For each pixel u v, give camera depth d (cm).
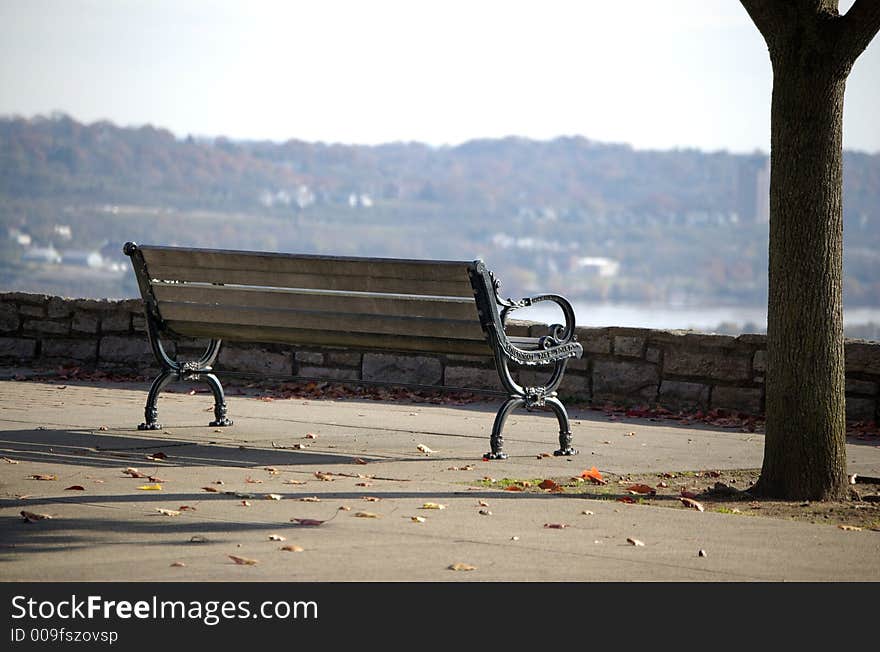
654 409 1562
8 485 943
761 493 969
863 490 1017
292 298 1194
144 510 857
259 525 816
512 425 1392
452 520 842
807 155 942
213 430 1287
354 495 930
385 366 1714
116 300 1861
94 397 1560
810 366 951
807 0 934
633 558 745
